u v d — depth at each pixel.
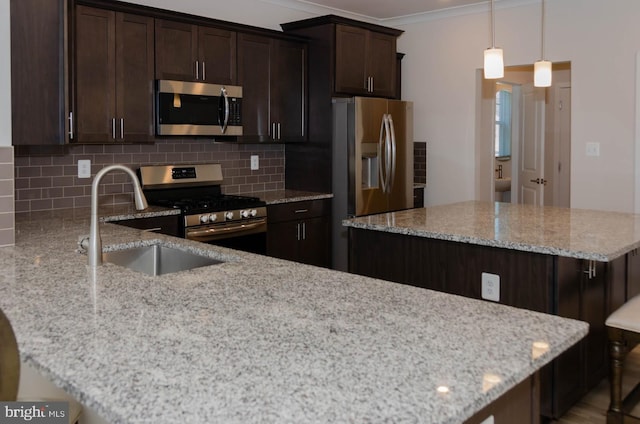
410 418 0.95
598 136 4.92
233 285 1.79
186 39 4.20
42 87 2.74
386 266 3.16
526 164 6.74
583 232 2.87
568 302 2.62
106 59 3.77
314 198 4.92
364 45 5.27
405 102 5.34
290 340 1.30
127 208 4.08
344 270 5.07
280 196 4.87
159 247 2.62
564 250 2.45
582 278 2.72
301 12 5.46
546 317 1.49
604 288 2.95
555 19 5.08
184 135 4.21
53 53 2.76
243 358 1.20
